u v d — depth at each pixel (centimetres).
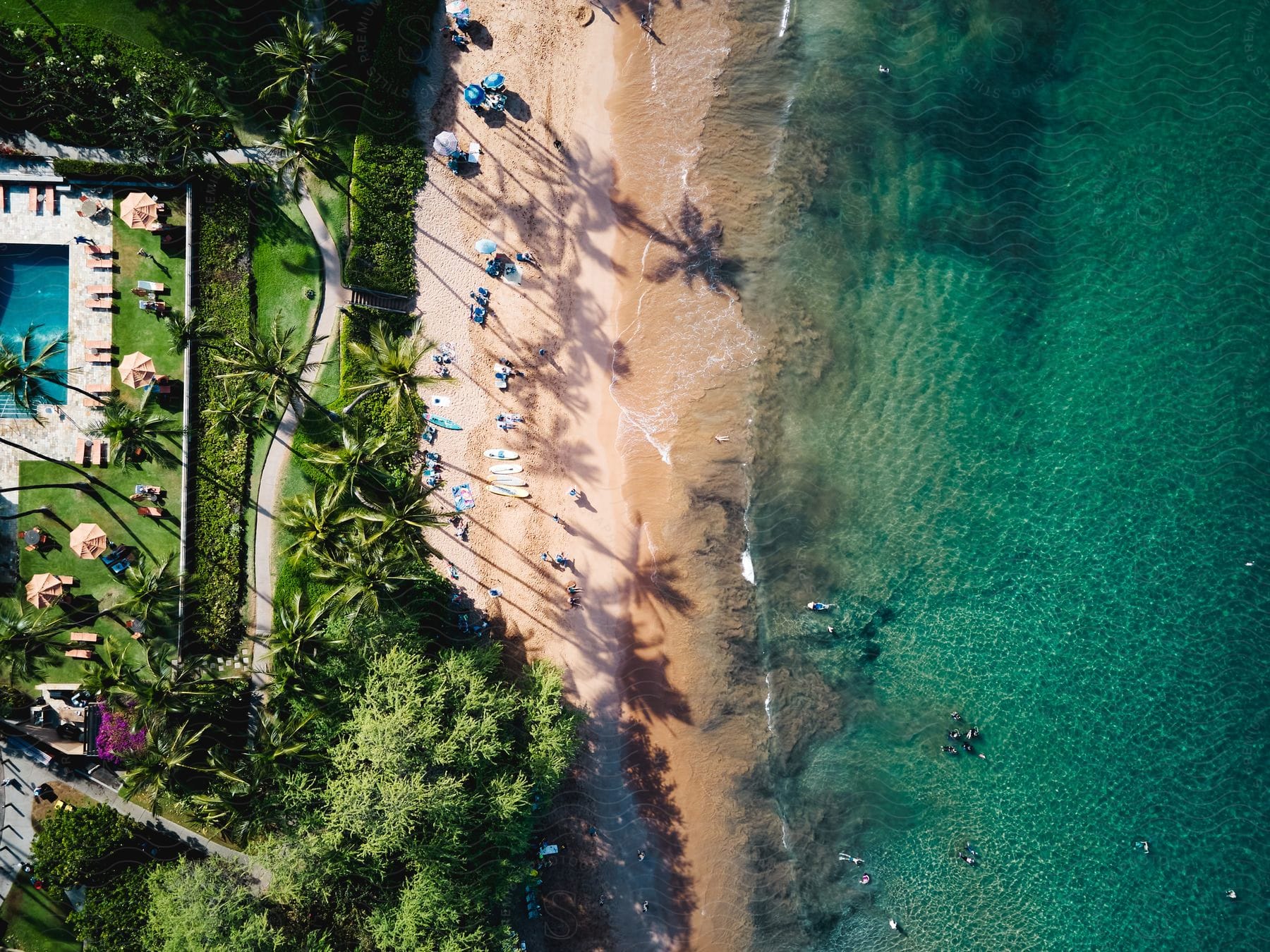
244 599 4353
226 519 4303
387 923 3750
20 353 4125
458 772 3844
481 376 4547
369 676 3753
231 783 3775
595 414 4591
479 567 4572
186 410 4256
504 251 4528
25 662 3978
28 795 4175
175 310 4253
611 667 4619
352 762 3653
